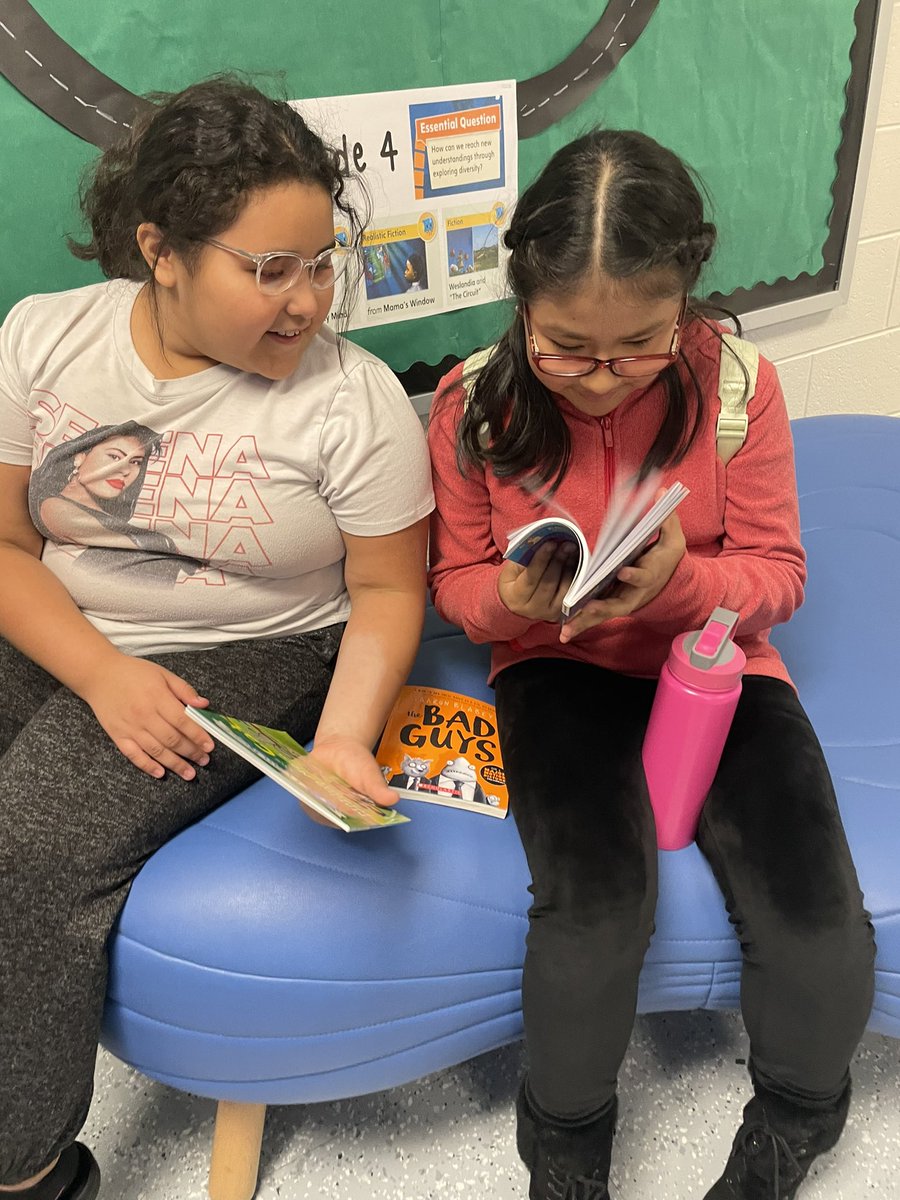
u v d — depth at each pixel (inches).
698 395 35.3
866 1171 36.5
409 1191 36.5
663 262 28.9
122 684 33.7
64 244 43.6
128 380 34.6
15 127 40.7
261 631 38.2
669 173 30.3
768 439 36.3
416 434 36.8
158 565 36.7
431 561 41.1
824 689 42.4
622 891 31.4
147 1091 40.0
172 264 31.6
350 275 48.7
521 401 35.5
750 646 38.5
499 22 48.8
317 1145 38.1
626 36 52.6
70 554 37.4
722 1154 37.2
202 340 32.7
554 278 29.5
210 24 42.5
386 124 47.5
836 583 48.9
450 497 38.8
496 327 55.1
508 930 33.2
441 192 50.4
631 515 31.7
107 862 31.3
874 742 39.5
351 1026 32.4
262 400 34.7
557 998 30.5
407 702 40.8
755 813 33.0
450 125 49.3
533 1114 32.7
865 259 69.7
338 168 33.6
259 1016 31.7
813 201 64.3
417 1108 39.5
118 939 31.5
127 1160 37.4
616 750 35.4
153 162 30.6
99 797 32.2
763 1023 31.6
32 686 38.0
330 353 35.6
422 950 32.4
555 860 32.3
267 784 36.5
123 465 35.1
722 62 56.6
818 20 58.4
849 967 30.4
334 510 36.2
